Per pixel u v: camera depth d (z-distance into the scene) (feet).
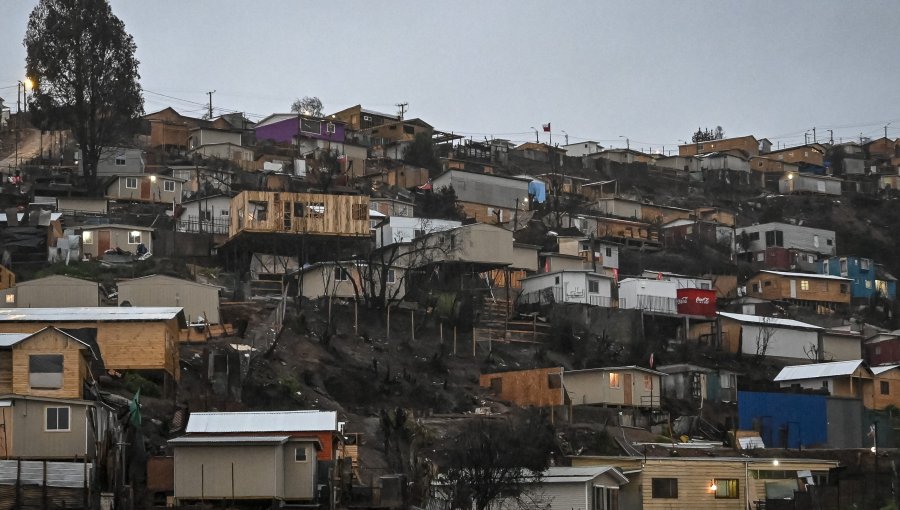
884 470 474.08
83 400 353.92
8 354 369.71
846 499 426.92
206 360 487.20
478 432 436.76
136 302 532.73
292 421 379.96
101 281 585.63
